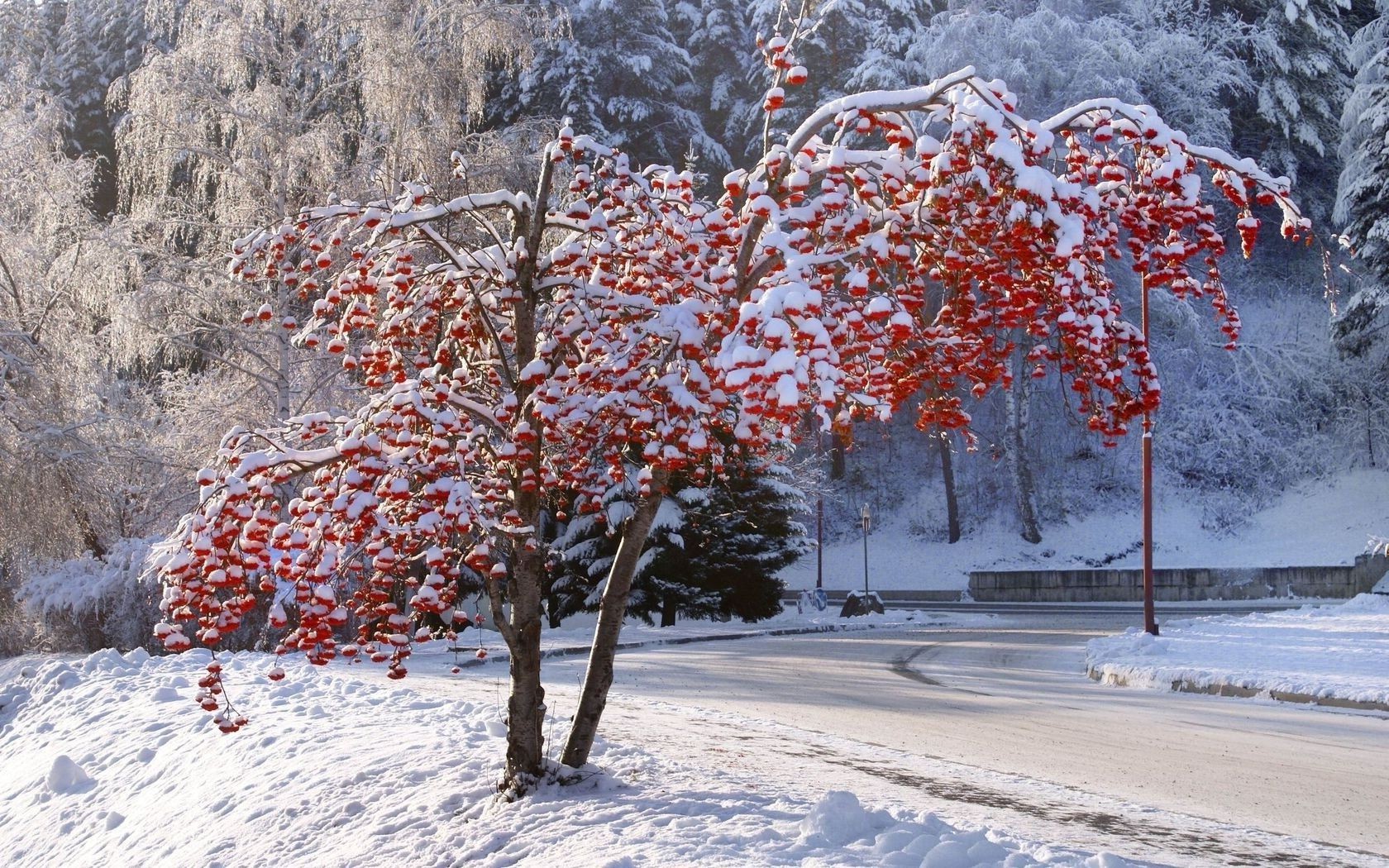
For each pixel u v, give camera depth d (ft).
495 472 25.26
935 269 22.04
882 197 22.53
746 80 196.03
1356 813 27.68
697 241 23.77
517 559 24.40
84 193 85.61
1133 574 139.64
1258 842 24.29
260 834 26.25
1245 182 20.52
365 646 20.61
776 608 106.42
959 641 85.46
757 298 19.42
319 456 21.33
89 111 161.89
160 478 80.07
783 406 15.66
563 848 19.86
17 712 48.39
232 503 19.67
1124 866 18.39
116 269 74.18
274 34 75.66
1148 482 75.77
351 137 79.97
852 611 117.08
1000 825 24.43
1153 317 162.91
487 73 82.23
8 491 70.95
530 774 23.72
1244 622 85.25
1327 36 167.94
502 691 48.03
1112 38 157.48
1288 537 145.79
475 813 23.25
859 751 34.63
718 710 44.21
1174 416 162.50
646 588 96.07
